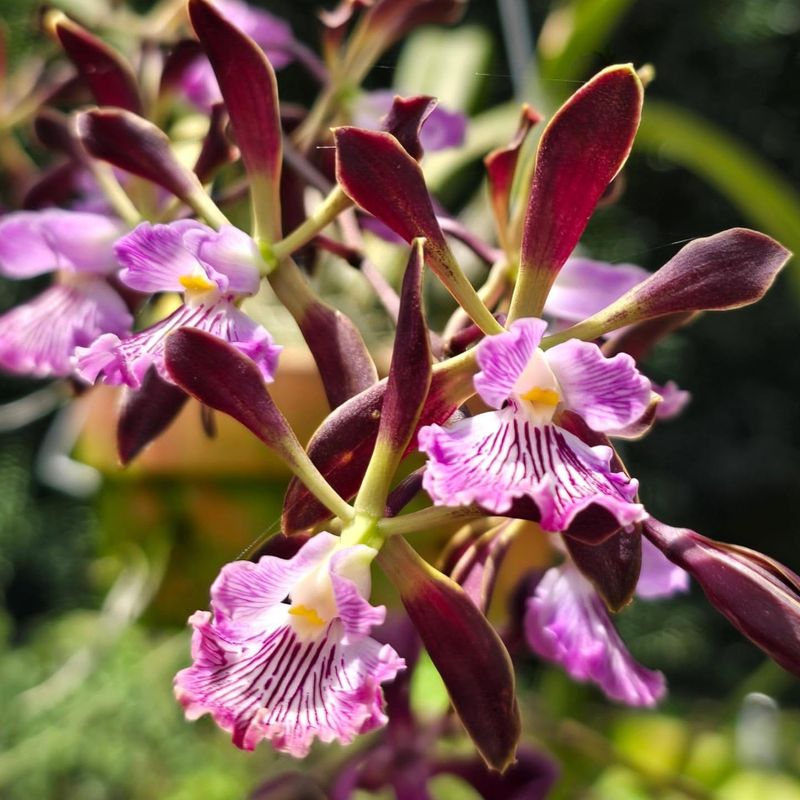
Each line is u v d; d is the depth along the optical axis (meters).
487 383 0.14
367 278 0.19
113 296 0.21
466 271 0.28
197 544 0.25
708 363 0.84
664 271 0.15
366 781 0.22
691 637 0.77
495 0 0.69
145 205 0.21
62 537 0.76
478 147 0.31
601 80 0.14
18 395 0.73
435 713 0.23
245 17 0.25
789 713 0.44
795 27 0.84
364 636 0.15
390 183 0.15
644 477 0.82
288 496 0.15
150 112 0.22
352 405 0.15
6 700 0.54
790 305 0.83
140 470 0.24
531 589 0.19
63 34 0.20
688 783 0.26
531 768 0.23
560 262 0.15
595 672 0.18
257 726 0.14
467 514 0.15
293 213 0.19
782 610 0.15
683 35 0.84
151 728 0.50
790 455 0.83
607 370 0.15
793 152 0.84
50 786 0.49
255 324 0.17
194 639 0.15
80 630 0.60
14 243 0.21
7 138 0.27
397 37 0.24
